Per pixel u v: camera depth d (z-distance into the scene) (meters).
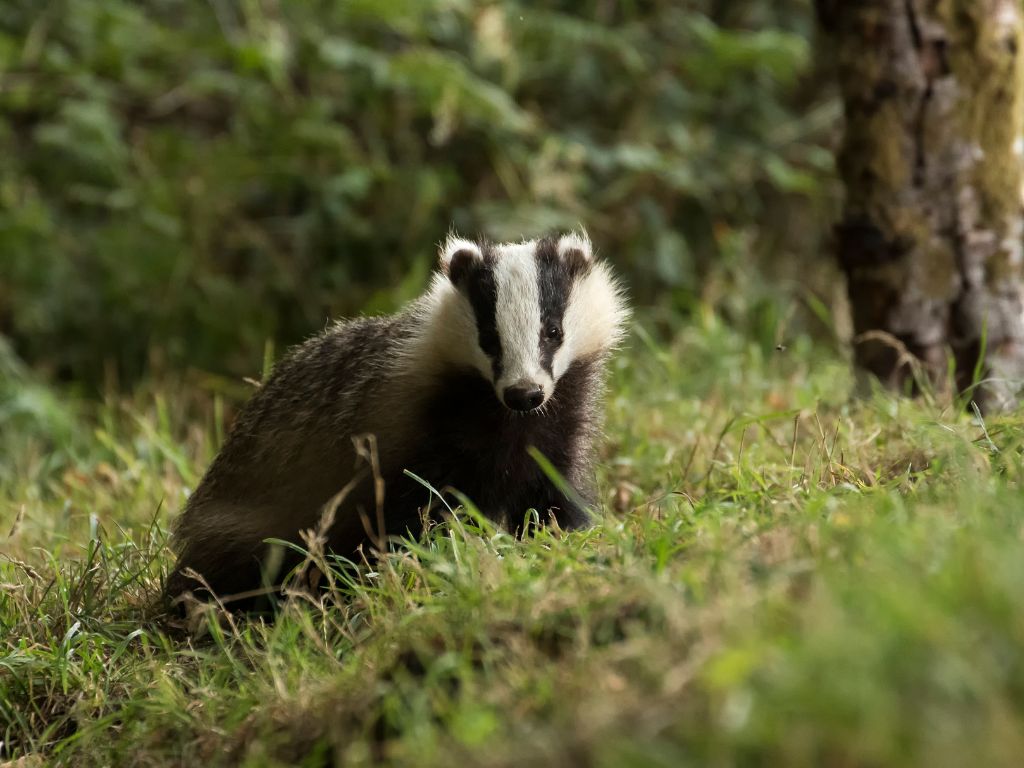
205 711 7.04
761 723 4.19
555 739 4.80
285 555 10.12
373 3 18.70
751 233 19.33
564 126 19.88
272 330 19.08
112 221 19.62
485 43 19.22
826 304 18.25
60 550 10.88
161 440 13.35
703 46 20.19
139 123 21.30
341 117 20.42
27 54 19.56
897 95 11.07
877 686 4.18
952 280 11.17
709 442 11.23
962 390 11.19
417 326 10.06
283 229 19.55
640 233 19.00
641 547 6.98
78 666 8.18
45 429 15.35
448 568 7.07
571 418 10.20
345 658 6.97
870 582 4.90
